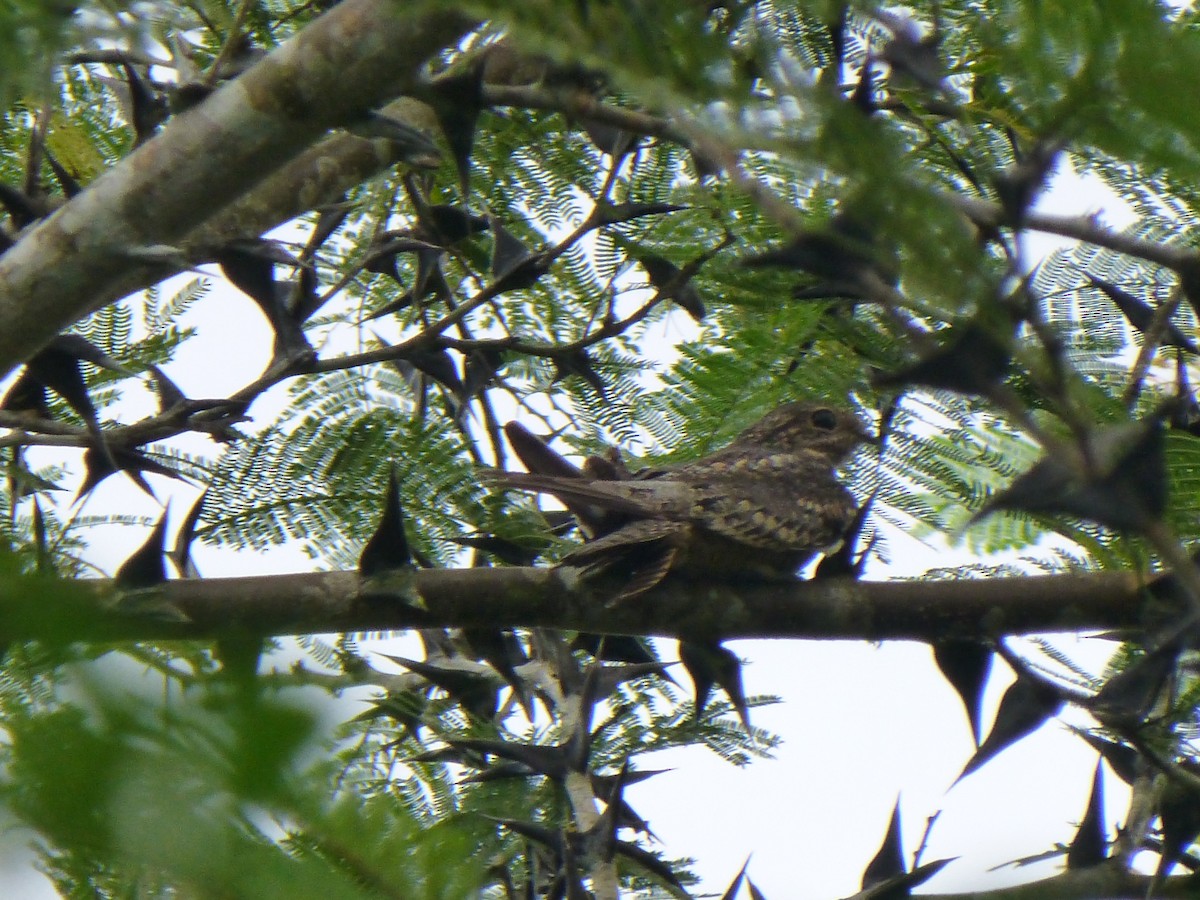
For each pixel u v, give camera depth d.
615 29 2.59
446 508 8.86
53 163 7.43
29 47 2.60
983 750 6.46
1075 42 2.36
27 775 1.42
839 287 3.49
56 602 1.46
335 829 1.83
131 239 6.01
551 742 8.55
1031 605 7.11
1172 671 6.49
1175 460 5.84
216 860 1.49
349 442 8.73
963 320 2.97
